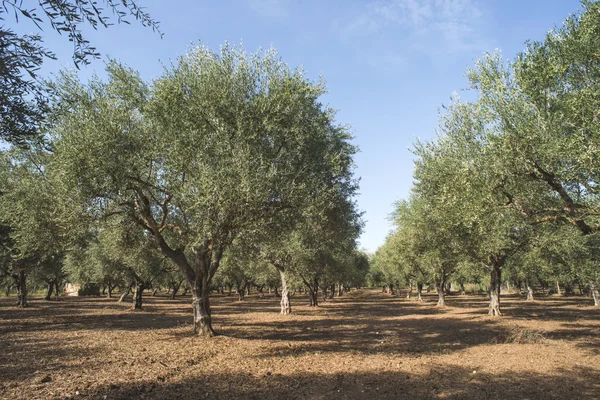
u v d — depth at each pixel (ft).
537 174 31.45
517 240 65.36
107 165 39.99
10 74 12.93
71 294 227.61
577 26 31.12
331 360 38.32
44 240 53.93
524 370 34.37
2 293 227.40
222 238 43.14
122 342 49.65
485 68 35.37
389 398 26.37
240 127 42.06
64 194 42.88
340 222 65.16
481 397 26.58
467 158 37.22
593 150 25.59
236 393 26.91
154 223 49.47
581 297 176.35
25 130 14.90
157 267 111.96
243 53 46.85
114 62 47.44
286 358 39.04
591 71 29.30
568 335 56.59
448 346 47.60
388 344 48.78
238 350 43.42
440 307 127.13
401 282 202.90
